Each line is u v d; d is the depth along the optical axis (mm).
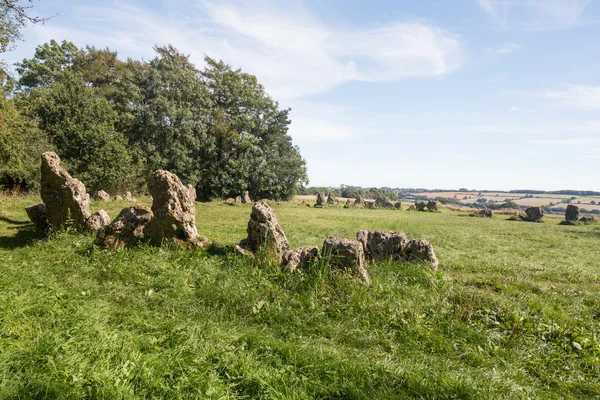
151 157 35375
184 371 4008
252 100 43844
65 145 26250
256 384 3873
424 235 18734
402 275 8312
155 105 36688
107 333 4758
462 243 16391
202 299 6633
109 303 6309
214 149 41250
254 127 43938
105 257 9000
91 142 26984
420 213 42281
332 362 4426
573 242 18875
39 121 26141
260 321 5992
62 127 26406
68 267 8375
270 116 46031
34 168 22484
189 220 9859
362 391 3850
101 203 25156
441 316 6277
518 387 4215
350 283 7211
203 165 41625
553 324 6168
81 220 12008
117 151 27734
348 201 48625
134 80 38219
